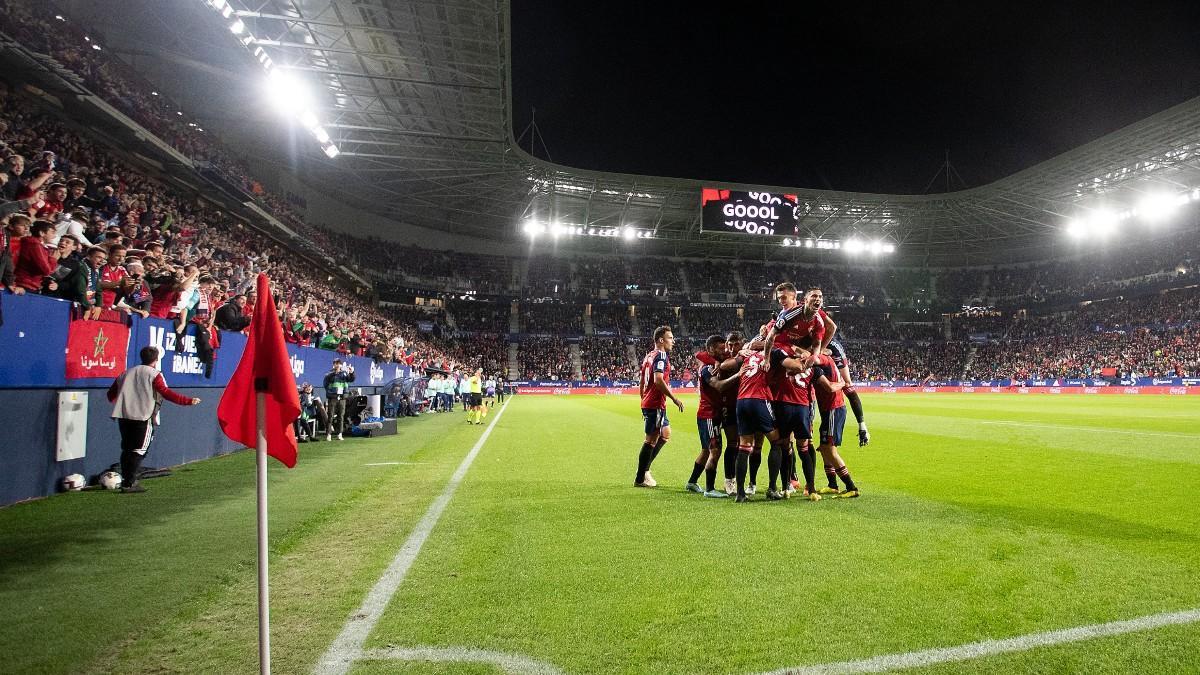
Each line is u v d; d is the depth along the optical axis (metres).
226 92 30.05
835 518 5.64
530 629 3.22
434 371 29.91
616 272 60.31
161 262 10.99
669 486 7.46
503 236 57.22
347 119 33.34
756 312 61.75
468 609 3.49
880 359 58.97
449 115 32.91
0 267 6.14
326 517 5.77
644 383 7.47
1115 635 3.12
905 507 6.11
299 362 14.28
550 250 59.84
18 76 17.00
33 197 8.36
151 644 3.07
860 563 4.27
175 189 24.92
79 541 4.93
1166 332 50.41
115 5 24.08
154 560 4.44
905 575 4.02
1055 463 9.12
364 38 25.53
